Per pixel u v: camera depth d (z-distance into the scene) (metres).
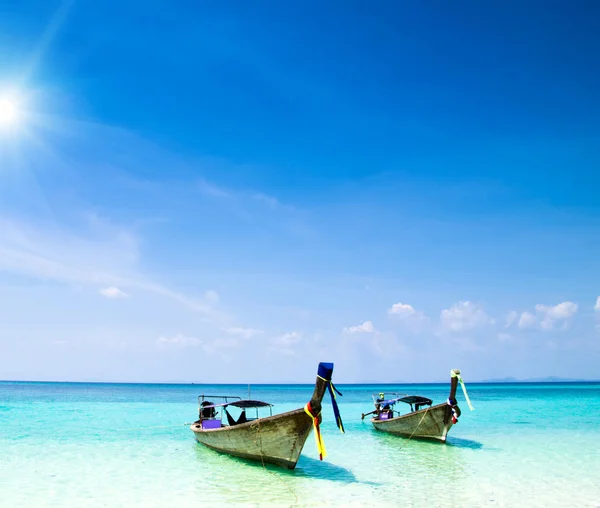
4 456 19.16
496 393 109.06
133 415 38.81
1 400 60.31
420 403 25.42
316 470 16.25
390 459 18.42
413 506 12.08
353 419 36.91
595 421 34.53
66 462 17.86
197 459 18.33
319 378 14.02
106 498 12.84
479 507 12.04
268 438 15.41
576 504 12.37
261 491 13.47
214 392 106.81
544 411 45.66
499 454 19.53
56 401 59.19
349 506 12.09
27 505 12.20
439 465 17.27
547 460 18.25
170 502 12.45
